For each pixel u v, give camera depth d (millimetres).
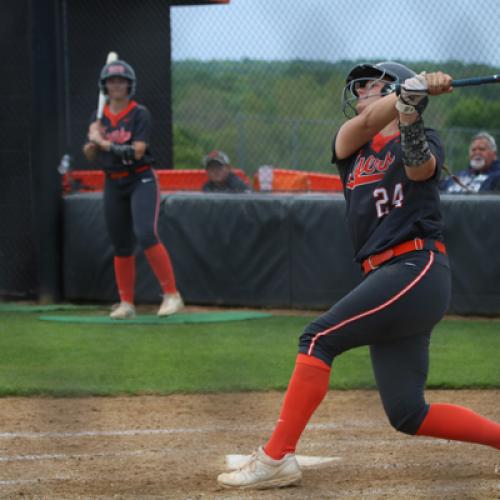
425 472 12516
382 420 16188
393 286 11031
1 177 32188
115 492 11539
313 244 29625
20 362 21156
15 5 31484
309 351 11445
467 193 28938
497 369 20406
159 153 39281
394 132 11398
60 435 15039
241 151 48312
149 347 23078
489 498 11047
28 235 32219
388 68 11617
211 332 25422
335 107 50000
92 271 31938
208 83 49969
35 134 31578
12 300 32656
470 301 28406
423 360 11594
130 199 26797
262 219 30078
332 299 29562
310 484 11828
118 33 38281
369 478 12164
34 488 11758
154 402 17641
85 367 20594
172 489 11680
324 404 17547
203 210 30688
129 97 26484
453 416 11602
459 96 49844
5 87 31844
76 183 35250
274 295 30172
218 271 30672
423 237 11203
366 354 22500
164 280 27266
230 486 11594
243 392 18516
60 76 32188
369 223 11445
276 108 50781
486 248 28219
